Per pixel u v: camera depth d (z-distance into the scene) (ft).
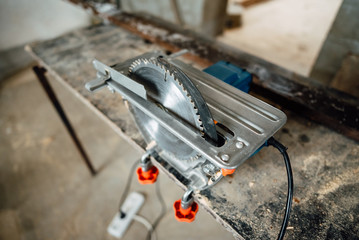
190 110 1.48
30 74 9.64
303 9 15.24
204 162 1.73
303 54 10.44
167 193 6.03
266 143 1.84
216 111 1.72
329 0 16.62
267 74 3.44
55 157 6.82
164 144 2.07
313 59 10.08
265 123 1.60
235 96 1.84
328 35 5.53
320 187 2.12
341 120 2.67
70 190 6.13
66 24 10.55
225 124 1.61
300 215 1.92
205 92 1.90
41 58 3.94
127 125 2.73
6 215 5.64
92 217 5.65
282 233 1.69
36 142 7.19
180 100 1.52
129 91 1.77
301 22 13.47
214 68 2.48
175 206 2.11
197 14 9.36
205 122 1.49
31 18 9.37
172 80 1.47
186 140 1.43
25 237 5.30
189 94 1.43
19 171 6.51
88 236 5.34
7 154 6.89
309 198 2.04
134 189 6.13
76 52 4.09
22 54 9.71
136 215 5.65
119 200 5.93
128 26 4.68
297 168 2.28
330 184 2.15
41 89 8.95
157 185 6.19
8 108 8.22
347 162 2.34
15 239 5.27
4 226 5.46
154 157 2.27
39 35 9.93
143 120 2.17
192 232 5.27
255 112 1.69
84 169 6.56
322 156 2.40
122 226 5.37
